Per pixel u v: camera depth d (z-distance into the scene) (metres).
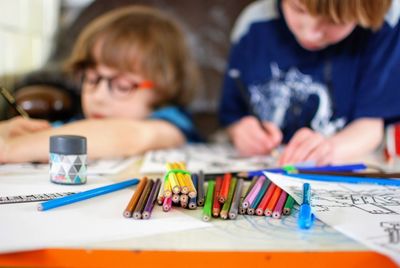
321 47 0.85
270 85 0.96
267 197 0.41
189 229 0.34
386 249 0.29
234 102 1.01
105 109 0.91
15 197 0.42
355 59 0.91
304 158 0.65
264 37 0.99
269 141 0.81
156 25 1.00
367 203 0.42
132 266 0.29
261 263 0.29
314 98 0.93
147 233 0.32
